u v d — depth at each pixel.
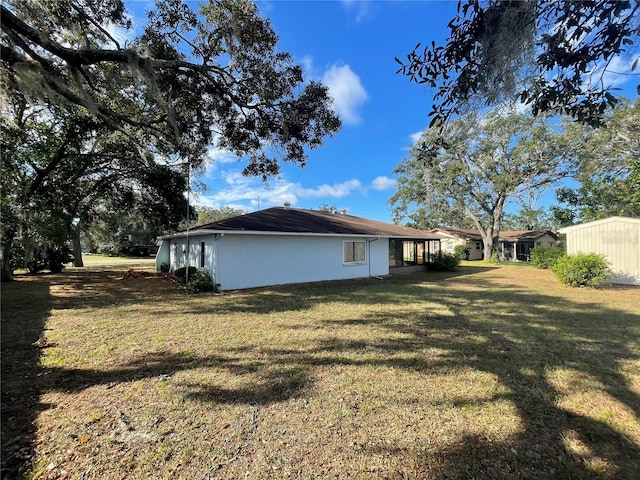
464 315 6.89
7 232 9.64
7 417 2.77
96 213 16.47
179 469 2.16
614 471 2.17
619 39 1.88
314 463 2.24
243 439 2.49
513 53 2.00
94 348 4.65
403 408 2.97
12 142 9.38
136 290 10.91
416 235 17.70
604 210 18.48
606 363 4.07
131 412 2.88
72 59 4.32
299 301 8.64
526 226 41.62
